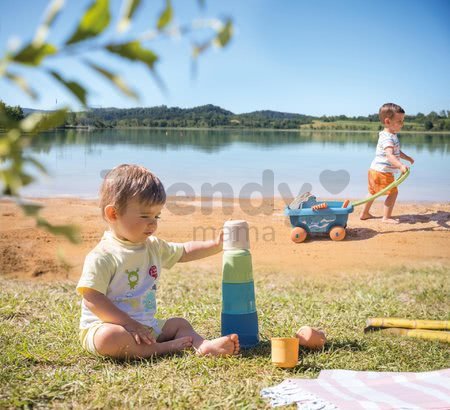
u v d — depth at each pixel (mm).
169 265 3543
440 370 2902
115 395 2582
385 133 8219
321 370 2908
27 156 567
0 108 553
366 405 2393
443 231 7559
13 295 4473
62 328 3609
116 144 23641
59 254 752
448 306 4320
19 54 497
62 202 9141
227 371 2900
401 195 10641
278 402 2477
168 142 25578
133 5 513
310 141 27969
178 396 2562
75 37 506
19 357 3088
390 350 3279
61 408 2475
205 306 4238
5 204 8688
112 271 3207
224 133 37938
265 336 3541
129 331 3084
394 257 6238
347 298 4520
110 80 536
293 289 4875
